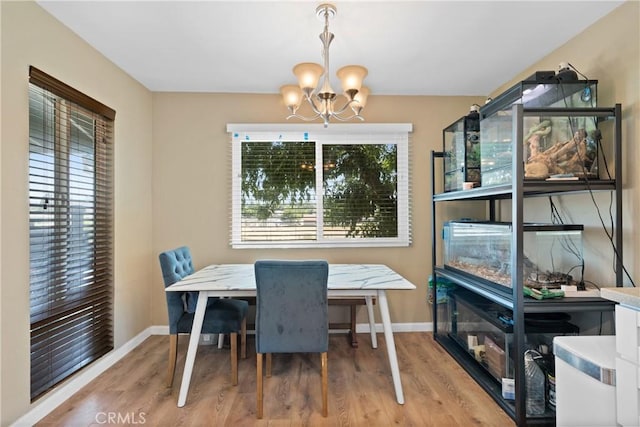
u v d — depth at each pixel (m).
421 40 2.11
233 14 1.84
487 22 1.92
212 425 1.68
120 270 2.50
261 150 3.03
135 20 1.90
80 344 2.08
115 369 2.30
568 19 1.90
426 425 1.68
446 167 2.78
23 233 1.67
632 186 1.72
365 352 2.58
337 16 1.85
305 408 1.83
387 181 3.07
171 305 2.05
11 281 1.60
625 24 1.75
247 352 2.60
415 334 2.97
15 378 1.62
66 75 1.96
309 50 2.25
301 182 3.04
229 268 2.59
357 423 1.70
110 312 2.39
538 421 1.65
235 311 2.20
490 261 2.05
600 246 1.88
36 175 1.73
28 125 1.69
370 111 3.05
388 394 1.97
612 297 1.13
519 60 2.40
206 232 3.01
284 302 1.75
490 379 2.07
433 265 2.82
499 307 2.20
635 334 1.03
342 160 3.06
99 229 2.30
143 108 2.83
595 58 1.93
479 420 1.72
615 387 1.08
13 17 1.61
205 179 3.00
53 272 1.88
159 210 2.98
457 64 2.46
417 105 3.06
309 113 3.03
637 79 1.69
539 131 1.71
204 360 2.45
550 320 1.89
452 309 2.75
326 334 1.77
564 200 2.16
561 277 1.82
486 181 2.01
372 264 2.95
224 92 2.99
